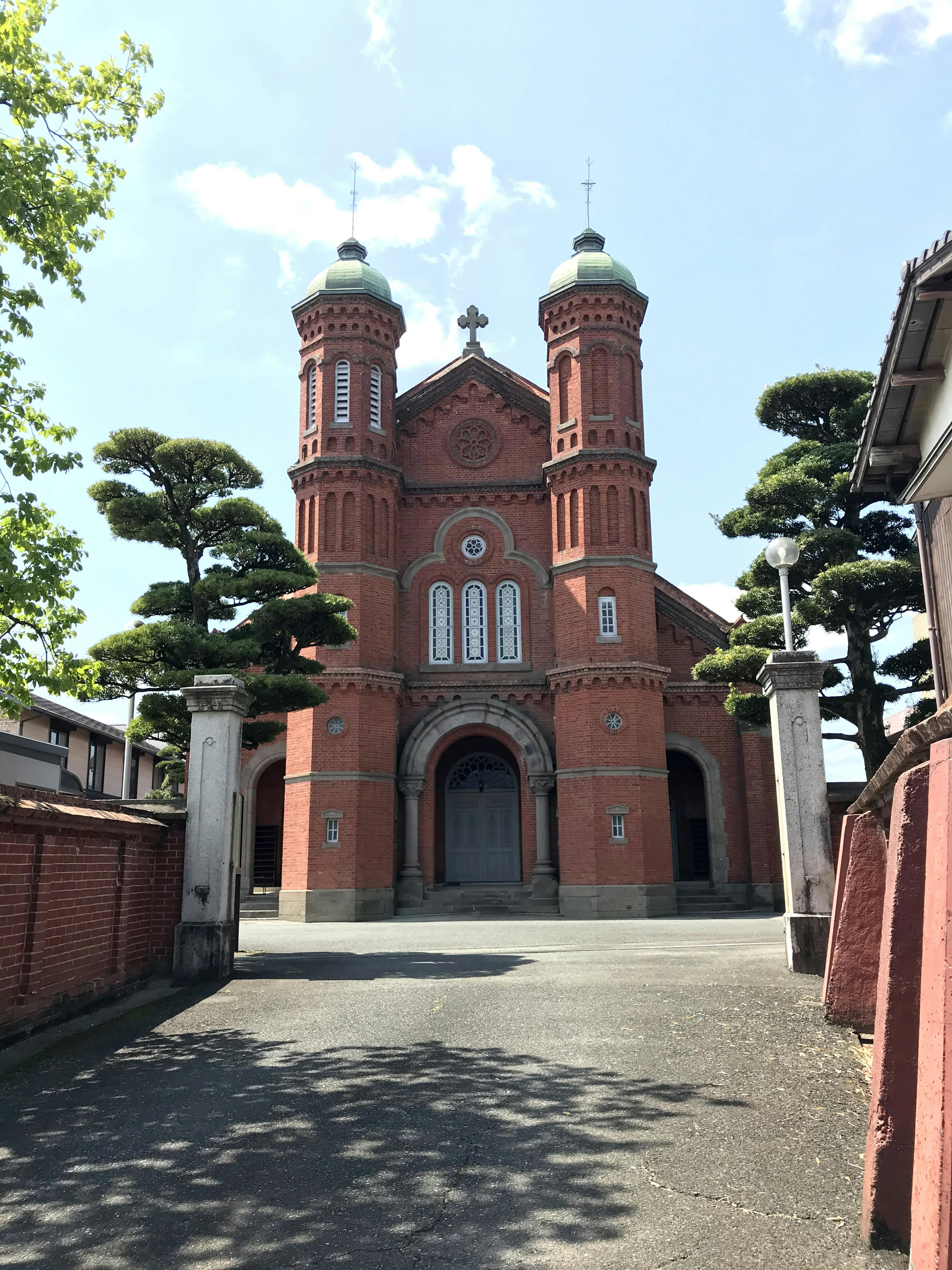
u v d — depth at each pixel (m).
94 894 9.45
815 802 10.72
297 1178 4.96
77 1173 5.12
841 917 7.95
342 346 27.88
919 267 7.27
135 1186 4.92
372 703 25.70
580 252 29.80
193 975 10.91
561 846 25.47
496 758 28.98
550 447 29.53
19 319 9.44
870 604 18.38
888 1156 4.09
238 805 11.82
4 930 7.60
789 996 8.91
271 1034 8.10
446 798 28.73
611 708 25.70
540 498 28.94
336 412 27.58
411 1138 5.48
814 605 18.41
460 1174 4.95
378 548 26.83
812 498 19.17
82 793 30.95
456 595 28.45
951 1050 3.19
